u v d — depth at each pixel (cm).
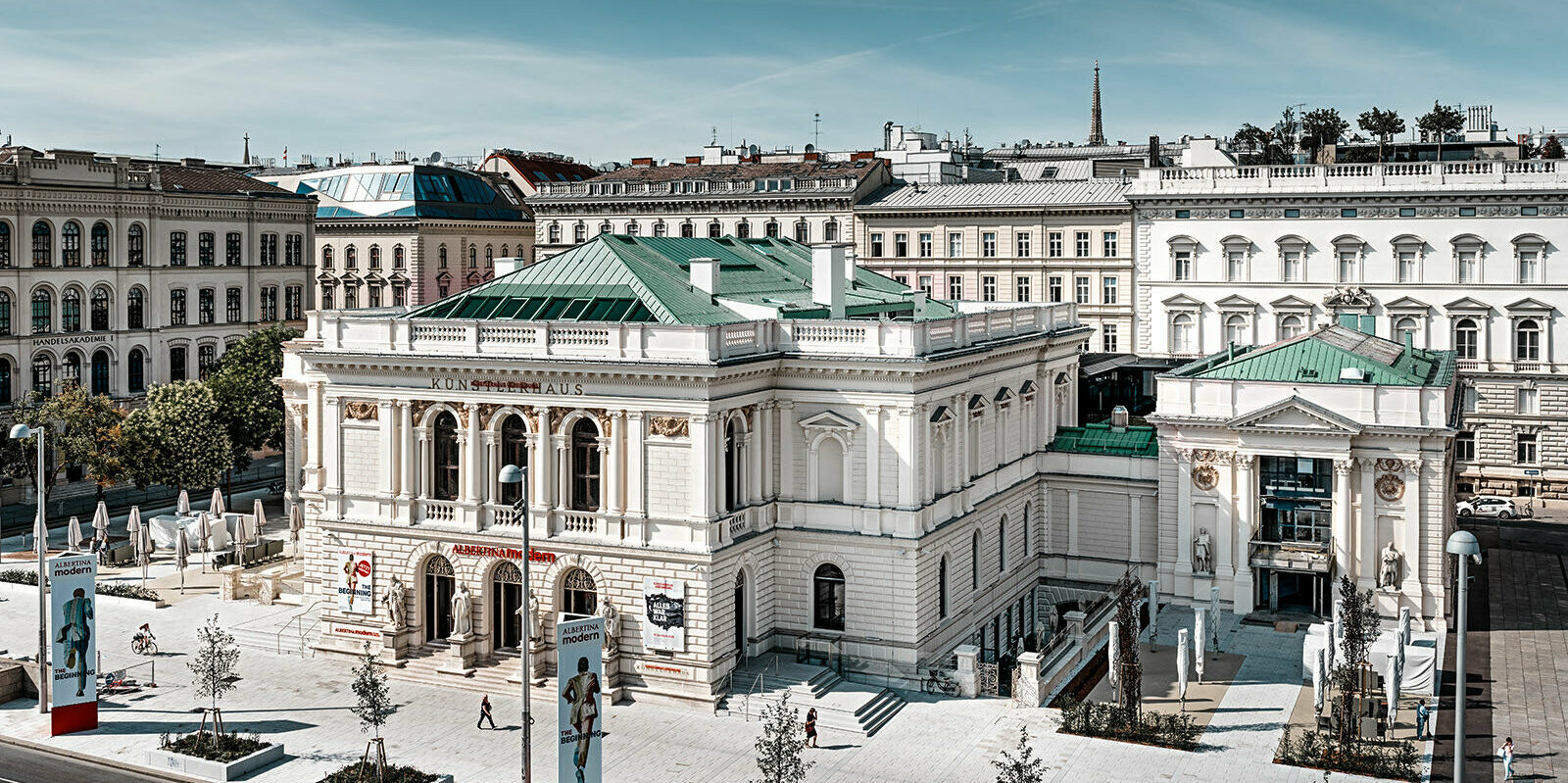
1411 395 7762
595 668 5191
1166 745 6238
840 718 6512
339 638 7444
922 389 7019
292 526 9531
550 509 6931
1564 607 8462
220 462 11169
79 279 12681
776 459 7238
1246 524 8175
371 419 7300
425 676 7094
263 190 14825
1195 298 12631
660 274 7575
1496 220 11588
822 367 7031
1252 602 8206
